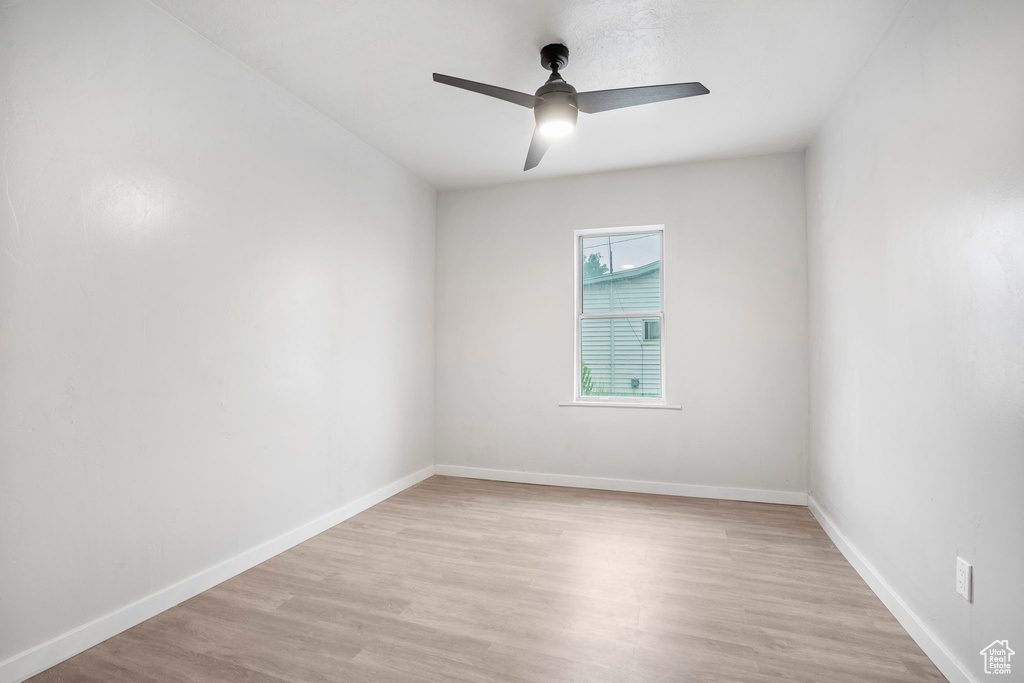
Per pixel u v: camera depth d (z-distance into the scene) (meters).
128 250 2.14
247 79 2.75
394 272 4.16
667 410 4.19
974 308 1.68
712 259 4.10
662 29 2.43
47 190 1.86
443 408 4.83
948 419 1.84
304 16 2.34
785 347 3.92
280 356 2.96
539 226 4.58
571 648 1.97
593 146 3.82
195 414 2.44
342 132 3.53
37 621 1.83
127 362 2.13
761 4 2.24
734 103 3.15
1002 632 1.52
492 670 1.83
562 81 2.38
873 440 2.52
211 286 2.52
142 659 1.90
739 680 1.76
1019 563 1.46
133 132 2.16
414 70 2.81
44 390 1.85
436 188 4.83
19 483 1.78
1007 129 1.52
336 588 2.49
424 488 4.32
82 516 1.97
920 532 2.03
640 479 4.25
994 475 1.57
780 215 3.95
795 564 2.77
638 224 4.30
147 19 2.22
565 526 3.38
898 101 2.26
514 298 4.63
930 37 1.98
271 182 2.90
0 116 1.73
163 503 2.28
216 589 2.47
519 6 2.26
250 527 2.75
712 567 2.73
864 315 2.65
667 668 1.83
